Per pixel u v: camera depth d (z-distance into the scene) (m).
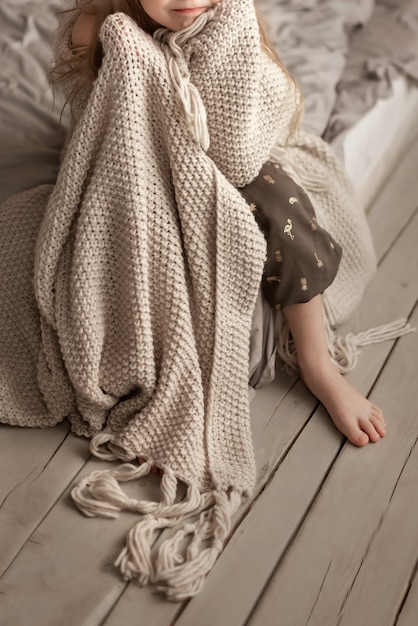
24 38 1.77
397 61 1.93
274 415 1.34
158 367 1.25
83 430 1.29
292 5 2.02
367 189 1.82
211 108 1.19
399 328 1.52
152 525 1.14
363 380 1.42
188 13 1.15
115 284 1.21
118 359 1.23
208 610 1.06
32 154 1.51
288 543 1.15
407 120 2.00
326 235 1.31
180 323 1.21
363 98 1.79
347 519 1.18
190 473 1.21
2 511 1.17
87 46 1.26
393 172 1.99
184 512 1.16
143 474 1.22
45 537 1.14
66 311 1.22
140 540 1.11
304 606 1.07
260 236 1.20
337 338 1.47
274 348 1.38
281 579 1.10
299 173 1.44
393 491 1.23
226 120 1.19
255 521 1.18
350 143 1.66
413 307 1.58
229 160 1.21
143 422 1.23
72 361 1.22
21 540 1.13
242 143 1.20
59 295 1.22
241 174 1.23
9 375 1.31
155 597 1.07
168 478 1.19
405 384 1.41
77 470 1.24
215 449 1.24
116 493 1.17
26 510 1.17
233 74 1.17
